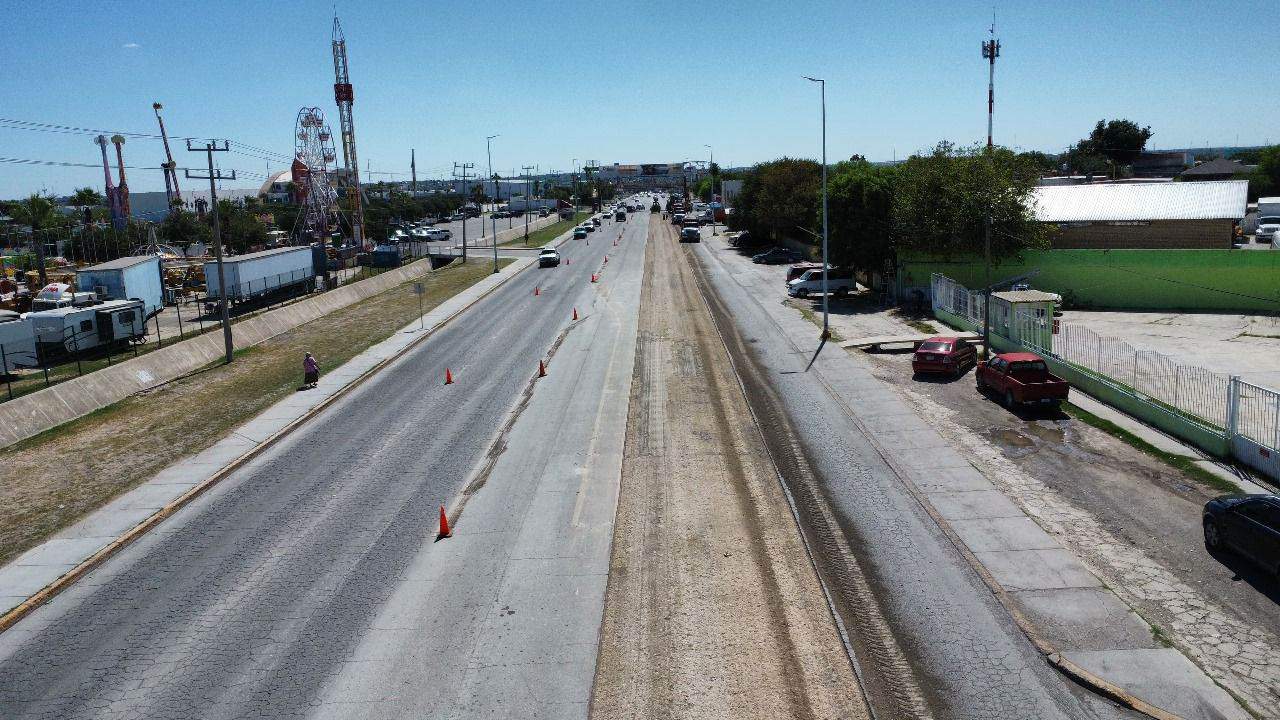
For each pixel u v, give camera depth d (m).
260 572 16.50
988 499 18.47
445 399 29.77
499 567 16.28
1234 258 40.41
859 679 12.16
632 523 18.14
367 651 13.45
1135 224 47.09
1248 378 26.61
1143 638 12.83
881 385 28.84
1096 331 35.94
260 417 28.03
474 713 11.74
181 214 96.00
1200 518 16.94
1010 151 45.06
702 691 12.03
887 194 46.84
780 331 39.91
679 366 33.31
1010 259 44.12
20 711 12.16
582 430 25.22
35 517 20.02
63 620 14.95
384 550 17.28
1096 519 17.14
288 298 56.44
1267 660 12.15
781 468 21.19
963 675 12.16
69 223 92.62
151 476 22.56
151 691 12.55
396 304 54.50
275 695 12.33
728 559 16.20
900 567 15.54
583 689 12.21
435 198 168.88
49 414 28.11
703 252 80.38
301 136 93.31
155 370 34.56
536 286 60.22
